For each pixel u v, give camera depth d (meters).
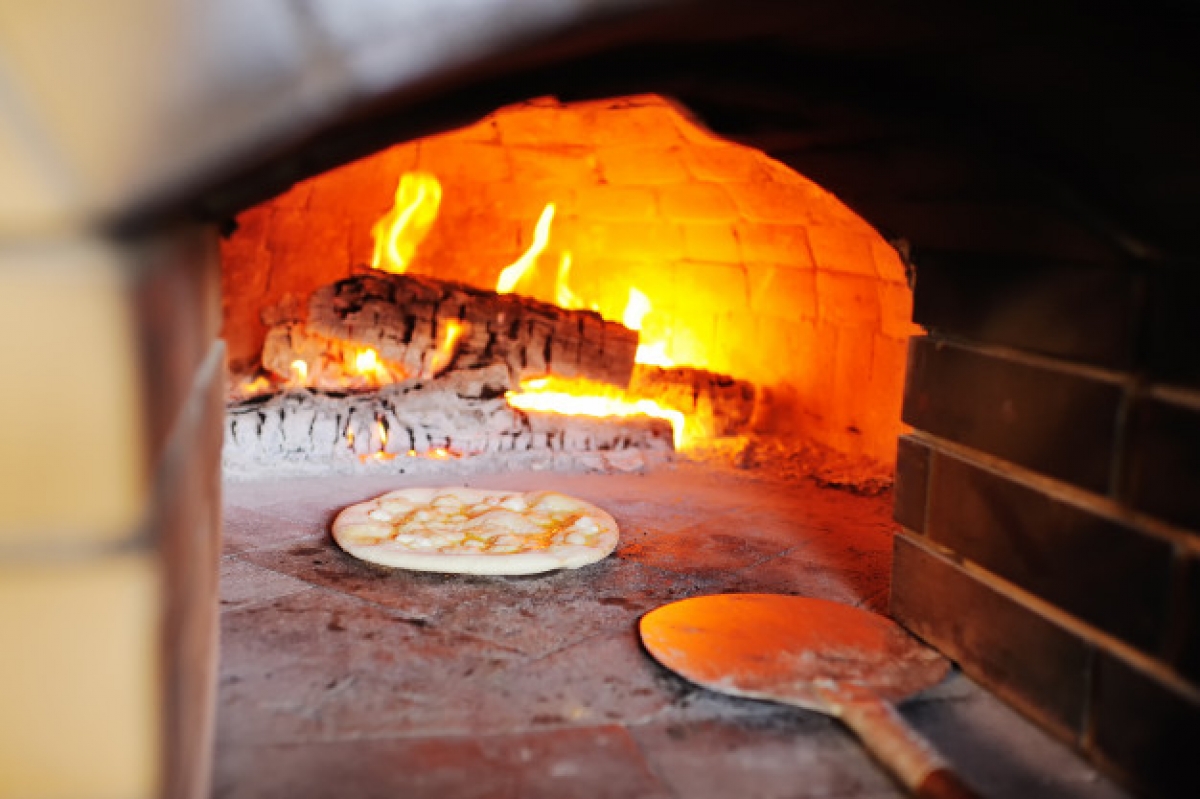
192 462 1.15
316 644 1.91
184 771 1.07
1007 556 1.72
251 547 2.44
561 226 4.19
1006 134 1.43
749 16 1.20
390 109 1.10
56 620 0.81
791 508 2.97
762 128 1.74
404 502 2.73
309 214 3.83
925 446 1.95
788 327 3.75
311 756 1.51
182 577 1.04
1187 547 1.36
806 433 3.72
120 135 0.77
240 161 0.84
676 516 2.85
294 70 0.84
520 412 3.46
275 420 3.20
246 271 3.78
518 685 1.77
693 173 3.64
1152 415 1.41
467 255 4.14
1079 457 1.54
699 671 1.81
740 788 1.48
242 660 1.82
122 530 0.81
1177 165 1.23
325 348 3.64
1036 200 1.49
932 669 1.84
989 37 1.22
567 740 1.60
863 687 1.74
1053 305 1.58
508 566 2.28
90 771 0.84
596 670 1.85
